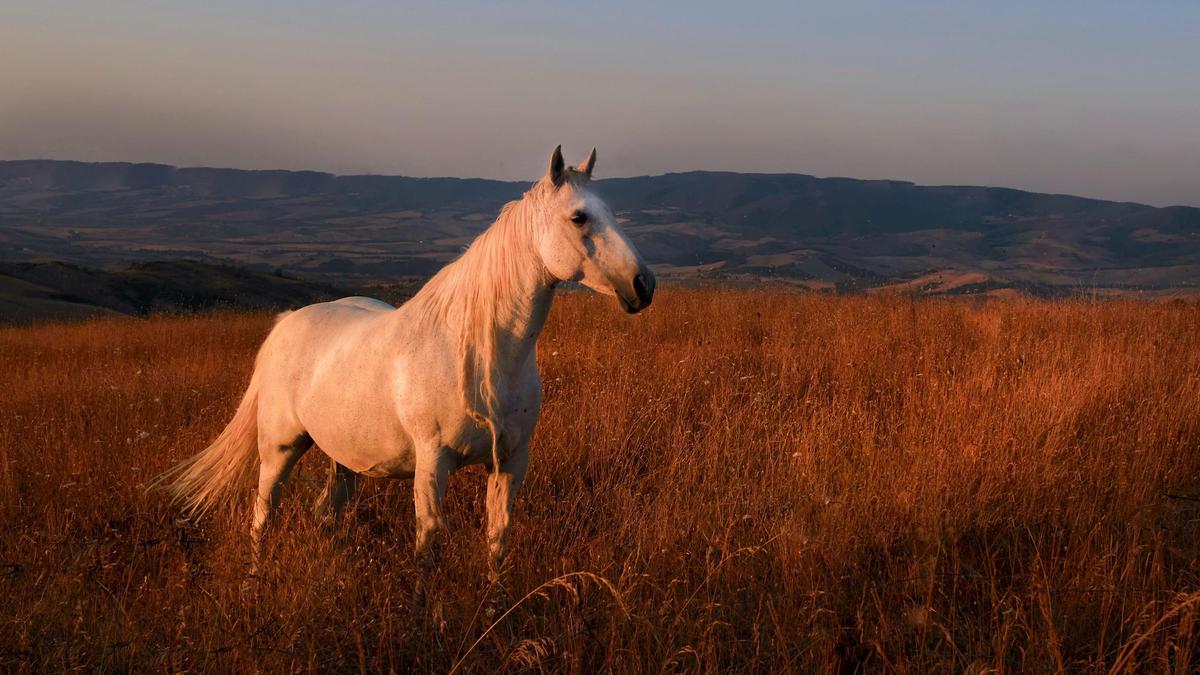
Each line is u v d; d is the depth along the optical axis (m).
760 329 11.16
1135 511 4.55
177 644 3.26
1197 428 6.03
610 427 6.33
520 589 3.84
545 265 3.78
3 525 4.86
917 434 5.90
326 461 5.88
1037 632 3.40
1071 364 7.76
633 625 3.38
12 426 6.99
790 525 4.21
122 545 4.41
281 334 4.86
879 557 4.23
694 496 5.07
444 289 4.04
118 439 6.35
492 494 4.15
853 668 3.16
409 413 3.97
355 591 3.64
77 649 3.20
